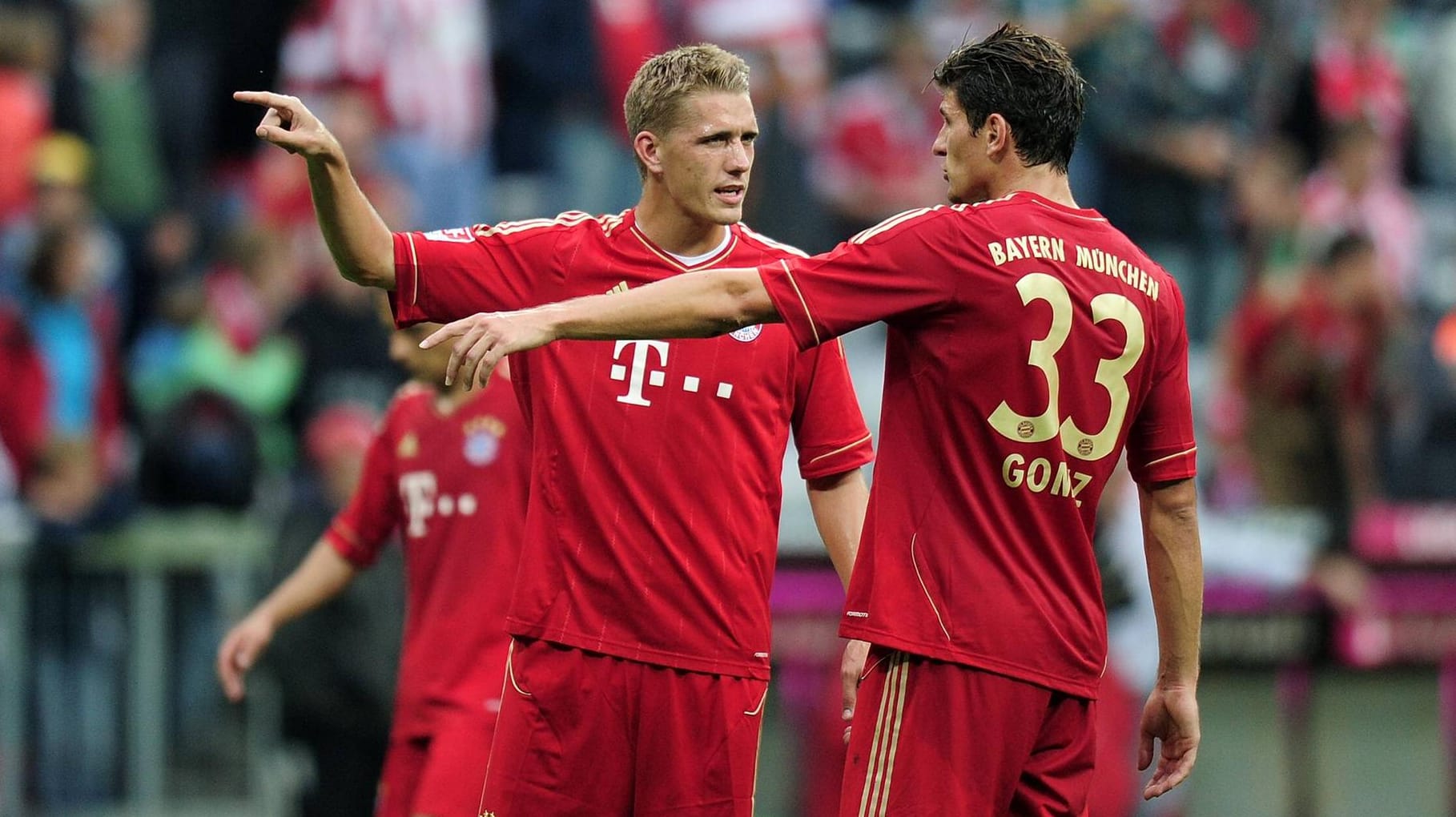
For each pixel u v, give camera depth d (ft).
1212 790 96.48
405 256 49.93
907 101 127.34
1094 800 88.79
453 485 67.26
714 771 52.90
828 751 92.07
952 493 47.01
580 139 127.85
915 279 45.88
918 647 46.57
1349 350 111.86
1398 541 104.42
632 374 52.29
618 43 128.06
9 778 93.97
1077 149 126.21
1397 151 140.97
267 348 112.16
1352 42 138.82
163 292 117.39
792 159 121.80
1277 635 97.60
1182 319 49.21
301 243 118.01
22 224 114.73
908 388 47.57
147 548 97.14
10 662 94.53
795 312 45.32
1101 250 47.47
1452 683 98.73
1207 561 98.32
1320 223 130.11
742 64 52.03
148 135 121.70
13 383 105.29
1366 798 97.60
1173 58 127.95
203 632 97.71
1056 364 46.60
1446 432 122.01
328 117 119.24
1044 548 47.39
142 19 125.39
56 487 96.48
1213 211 127.03
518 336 42.65
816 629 93.15
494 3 127.95
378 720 83.56
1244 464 110.93
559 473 52.47
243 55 129.29
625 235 52.54
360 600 83.71
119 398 113.60
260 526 99.71
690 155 51.06
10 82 115.44
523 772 52.75
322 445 86.12
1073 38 126.82
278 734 97.09
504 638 66.18
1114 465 48.24
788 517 94.89
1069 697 48.06
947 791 46.57
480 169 125.49
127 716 96.22
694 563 52.21
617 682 52.16
